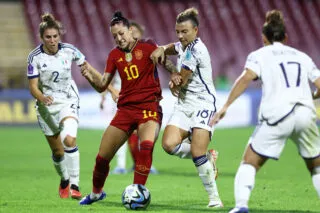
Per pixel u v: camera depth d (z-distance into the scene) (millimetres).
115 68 24859
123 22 23906
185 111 25109
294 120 20469
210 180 24984
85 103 80438
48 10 109375
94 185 25109
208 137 24812
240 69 108062
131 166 46375
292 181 36062
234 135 71812
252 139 20875
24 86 91438
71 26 107688
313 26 115188
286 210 24422
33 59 26766
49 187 32969
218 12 114625
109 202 26656
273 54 20875
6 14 109438
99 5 111125
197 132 24703
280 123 20406
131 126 24547
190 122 25078
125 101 24469
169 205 25797
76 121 27672
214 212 23422
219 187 33250
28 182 35312
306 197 28969
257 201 27391
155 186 33562
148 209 24297
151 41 24766
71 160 27406
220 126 81875
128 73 24297
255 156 20719
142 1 113750
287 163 47156
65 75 27391
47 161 47969
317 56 112438
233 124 82000
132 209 23906
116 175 39250
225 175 39344
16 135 71688
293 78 20703
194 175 39531
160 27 112062
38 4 109812
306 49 112938
